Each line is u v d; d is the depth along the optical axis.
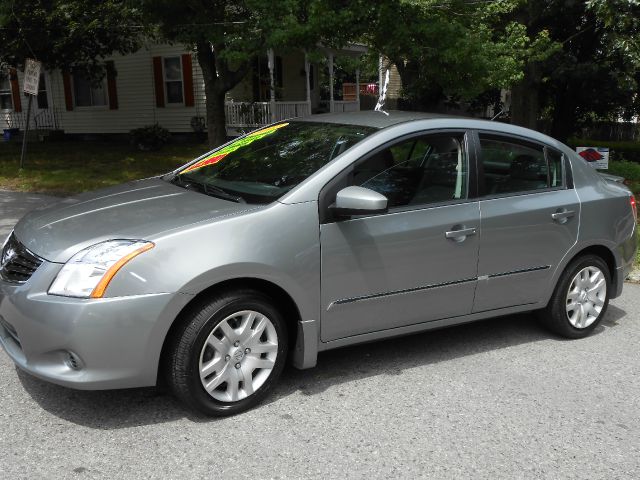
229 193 4.00
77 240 3.42
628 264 5.25
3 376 4.02
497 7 10.03
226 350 3.53
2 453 3.17
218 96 13.02
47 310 3.22
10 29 13.92
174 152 17.73
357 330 3.99
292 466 3.13
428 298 4.20
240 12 10.62
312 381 4.08
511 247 4.47
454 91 10.45
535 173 4.69
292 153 4.23
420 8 9.18
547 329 5.09
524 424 3.63
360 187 3.70
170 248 3.34
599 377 4.31
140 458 3.16
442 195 4.22
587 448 3.40
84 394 3.81
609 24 10.45
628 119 21.58
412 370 4.31
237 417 3.59
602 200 4.93
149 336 3.27
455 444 3.39
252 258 3.48
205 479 3.00
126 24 14.02
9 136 22.62
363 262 3.87
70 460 3.12
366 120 4.41
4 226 8.51
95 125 21.95
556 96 19.09
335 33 9.20
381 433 3.47
